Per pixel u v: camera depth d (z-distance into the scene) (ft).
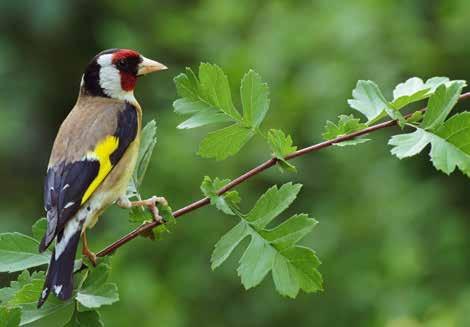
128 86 25.23
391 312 43.78
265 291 45.06
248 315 45.16
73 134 22.85
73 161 22.12
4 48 52.90
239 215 18.48
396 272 44.16
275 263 17.88
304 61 48.03
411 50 47.78
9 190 53.01
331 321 44.68
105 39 53.01
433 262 44.83
